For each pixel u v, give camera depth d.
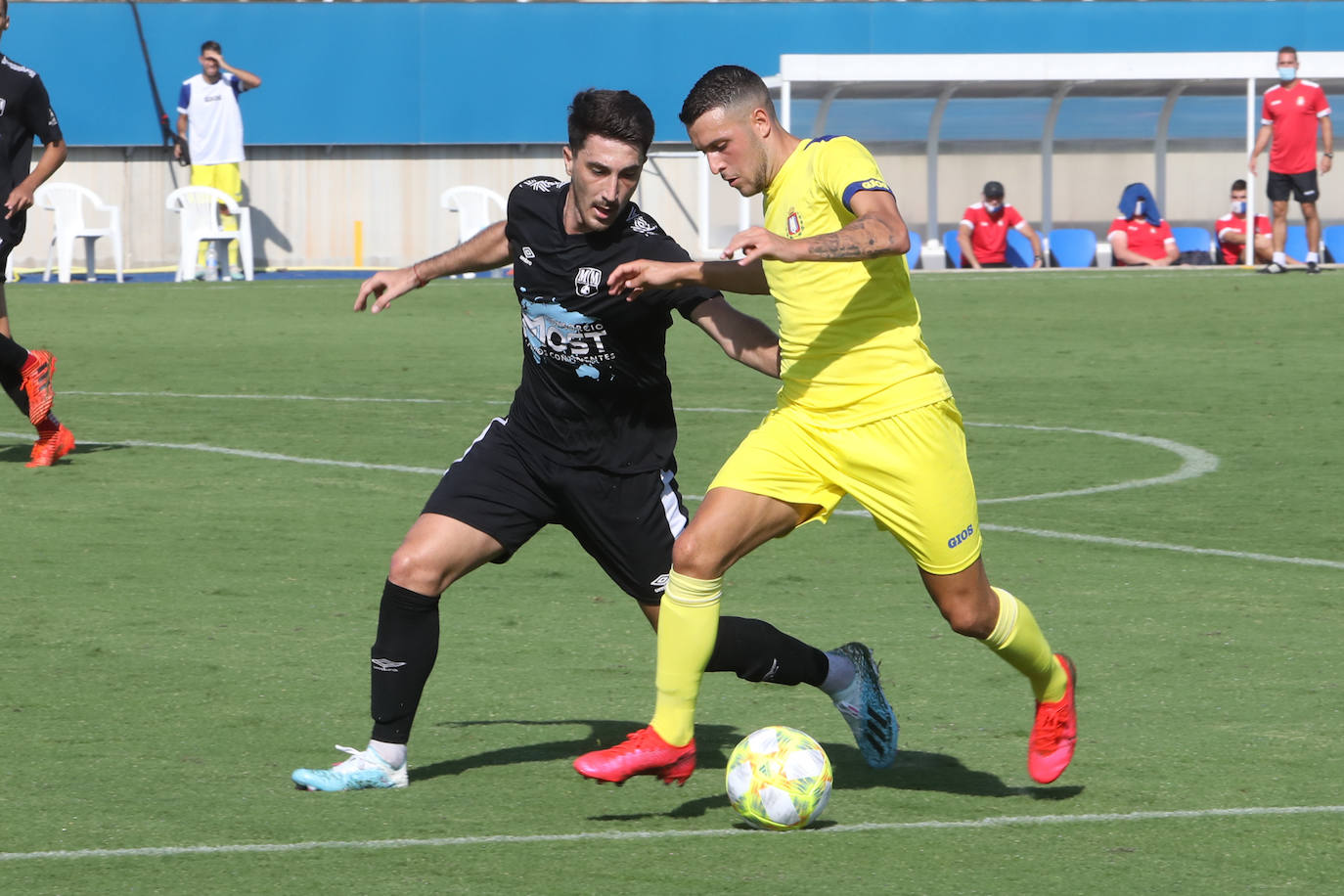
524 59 96.12
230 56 93.31
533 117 96.69
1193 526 31.09
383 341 59.97
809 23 96.69
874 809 16.39
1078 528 30.91
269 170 95.75
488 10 95.50
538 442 17.09
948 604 16.53
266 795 16.62
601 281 16.48
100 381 50.12
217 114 81.00
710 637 16.16
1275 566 27.86
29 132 37.00
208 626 23.61
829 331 16.22
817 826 15.82
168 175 94.19
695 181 97.75
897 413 16.12
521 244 16.84
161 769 17.42
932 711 19.98
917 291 74.19
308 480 35.16
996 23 97.25
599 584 26.70
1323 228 89.62
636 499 17.14
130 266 94.12
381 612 16.91
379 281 18.00
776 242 14.58
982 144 86.19
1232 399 47.00
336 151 96.31
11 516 31.02
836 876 14.41
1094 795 16.78
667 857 14.89
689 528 16.27
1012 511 32.59
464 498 17.09
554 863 14.70
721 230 87.12
